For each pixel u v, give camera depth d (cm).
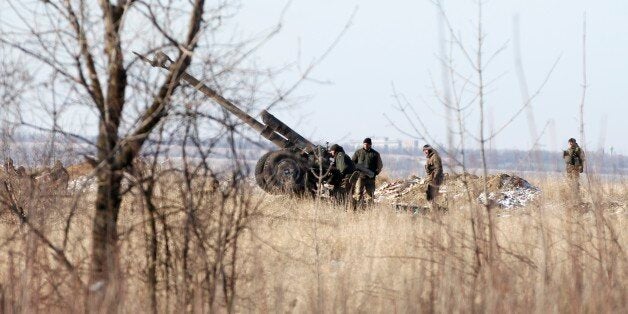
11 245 3412
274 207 6059
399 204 7819
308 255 4172
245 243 3953
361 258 4041
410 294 3017
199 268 2898
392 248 4250
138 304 2797
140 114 2780
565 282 3052
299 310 3141
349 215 6544
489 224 3144
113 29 2712
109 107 2761
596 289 3008
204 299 2862
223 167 2903
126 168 2823
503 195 7675
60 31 2716
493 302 2875
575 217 3881
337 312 3052
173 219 3086
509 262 3422
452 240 3247
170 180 2881
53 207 3216
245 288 3189
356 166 7825
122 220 3152
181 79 2762
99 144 2792
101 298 2695
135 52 2750
